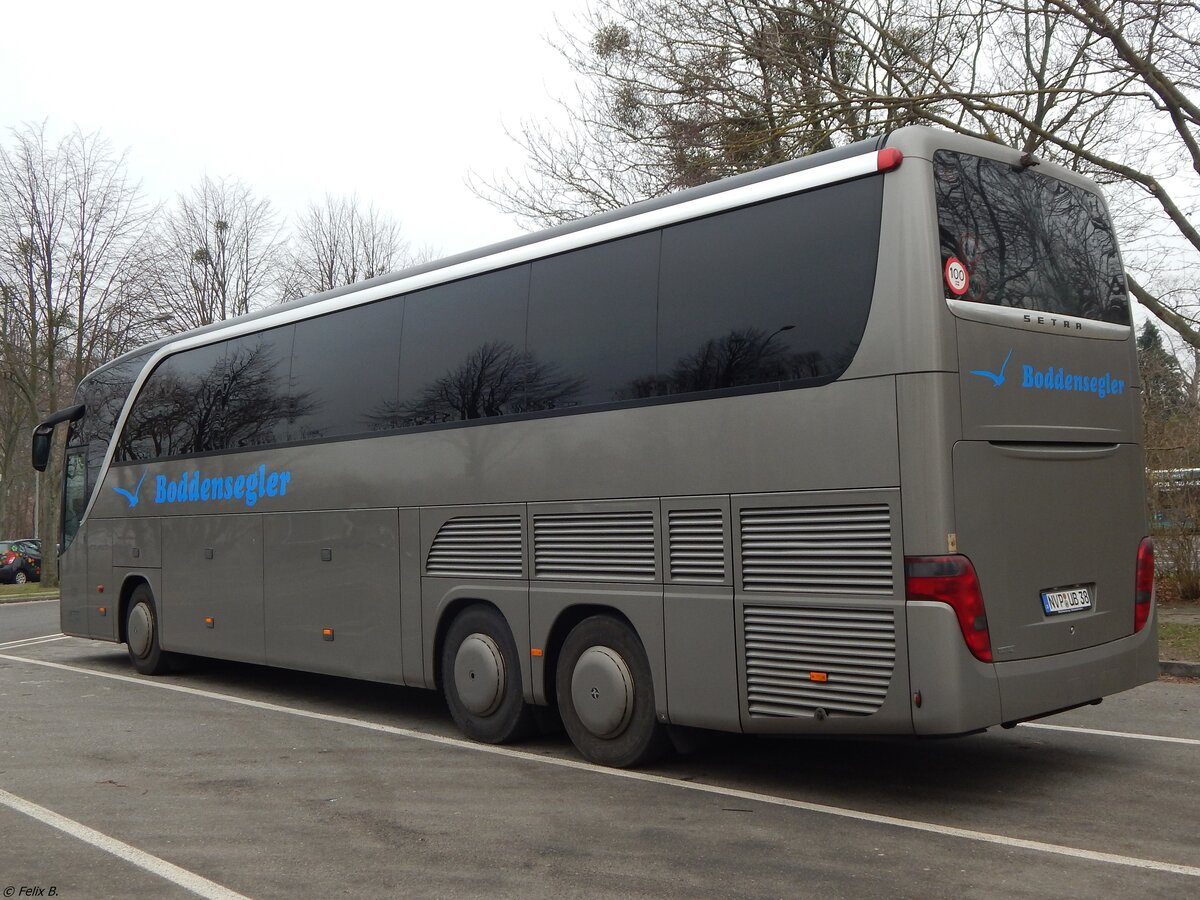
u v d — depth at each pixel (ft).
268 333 35.37
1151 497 50.14
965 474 19.10
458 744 27.45
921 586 18.70
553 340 25.61
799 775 23.40
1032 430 20.52
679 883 16.53
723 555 21.70
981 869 16.83
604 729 24.03
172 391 40.06
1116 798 20.89
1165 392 51.88
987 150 21.16
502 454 26.53
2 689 38.50
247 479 35.45
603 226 24.89
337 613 31.53
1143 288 49.65
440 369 28.60
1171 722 28.22
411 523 29.14
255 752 26.81
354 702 34.73
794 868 17.10
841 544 19.85
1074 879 16.29
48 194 97.66
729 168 55.83
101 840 19.33
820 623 20.11
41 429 45.57
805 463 20.42
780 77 55.62
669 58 57.57
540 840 18.92
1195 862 17.03
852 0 54.80
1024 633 19.77
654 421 23.15
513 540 26.18
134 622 41.60
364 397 31.04
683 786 22.58
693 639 22.17
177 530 38.96
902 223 19.53
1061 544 20.88
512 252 27.07
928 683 18.60
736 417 21.59
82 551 44.91
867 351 19.65
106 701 35.32
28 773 24.76
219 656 36.63
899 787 22.15
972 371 19.52
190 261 104.42
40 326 99.14
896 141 20.01
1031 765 23.79
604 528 24.07
